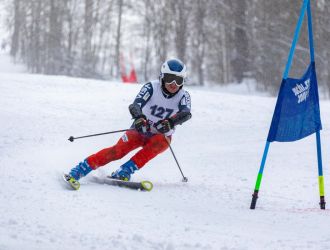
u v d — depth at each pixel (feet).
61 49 229.25
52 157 40.29
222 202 28.91
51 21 251.19
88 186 30.68
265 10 181.57
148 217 23.89
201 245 19.24
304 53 157.48
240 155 45.24
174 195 30.01
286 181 35.29
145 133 33.17
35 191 27.66
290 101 27.84
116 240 19.20
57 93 77.46
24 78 89.40
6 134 48.47
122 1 254.68
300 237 21.26
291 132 27.91
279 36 175.22
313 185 34.06
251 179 36.06
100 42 279.49
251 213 26.13
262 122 66.64
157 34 244.83
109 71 289.94
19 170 33.32
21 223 21.04
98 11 269.44
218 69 234.17
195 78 250.57
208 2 216.13
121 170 32.42
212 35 228.02
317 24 157.38
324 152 46.47
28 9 280.10
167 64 32.14
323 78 159.53
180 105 33.12
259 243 20.16
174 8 233.96
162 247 18.84
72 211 23.84
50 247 18.16
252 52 195.21
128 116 64.28
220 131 59.11
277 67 177.37
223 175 37.50
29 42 277.85
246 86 195.93
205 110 73.20
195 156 45.01
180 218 24.17
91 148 45.93
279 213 26.12
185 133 57.16
